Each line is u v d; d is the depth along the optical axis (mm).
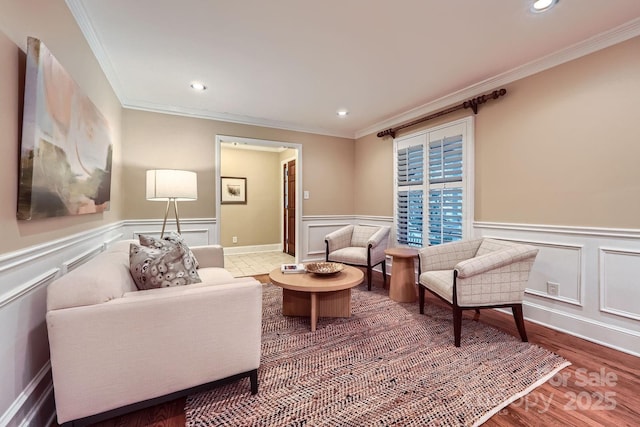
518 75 2676
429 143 3588
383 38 2186
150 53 2389
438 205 3461
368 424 1363
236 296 1480
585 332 2244
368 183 4777
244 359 1528
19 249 1157
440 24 2012
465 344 2145
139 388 1303
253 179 6297
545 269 2490
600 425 1363
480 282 2127
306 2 1791
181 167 3791
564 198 2375
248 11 1872
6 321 1076
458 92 3195
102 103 2449
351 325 2490
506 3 1798
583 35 2133
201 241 3939
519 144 2684
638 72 1983
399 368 1832
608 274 2135
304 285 2281
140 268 1549
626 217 2051
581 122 2268
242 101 3518
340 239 4020
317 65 2605
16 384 1143
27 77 1151
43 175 1260
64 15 1622
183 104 3629
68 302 1194
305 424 1366
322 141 4809
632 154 2018
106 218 2578
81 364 1196
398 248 3484
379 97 3393
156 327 1316
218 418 1404
